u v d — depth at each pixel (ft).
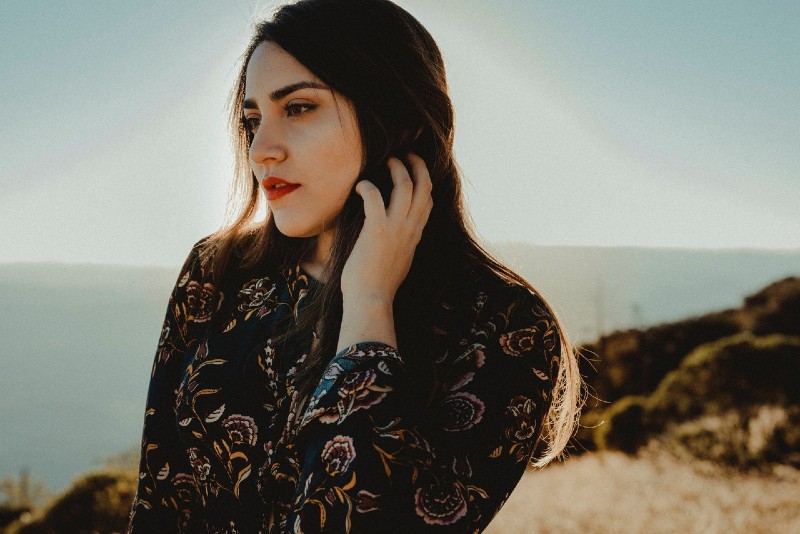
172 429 4.37
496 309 3.98
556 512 22.34
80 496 32.48
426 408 3.77
